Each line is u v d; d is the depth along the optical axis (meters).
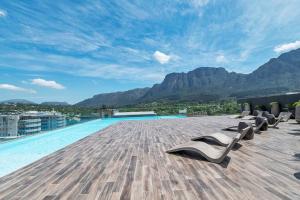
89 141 7.43
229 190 3.01
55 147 8.20
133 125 12.85
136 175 3.71
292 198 2.75
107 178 3.60
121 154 5.30
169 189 3.09
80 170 4.09
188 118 17.69
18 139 8.95
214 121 13.39
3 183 3.52
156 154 5.16
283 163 4.26
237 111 19.41
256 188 3.07
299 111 10.45
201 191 3.00
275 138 6.91
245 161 4.41
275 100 14.48
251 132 6.56
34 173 4.00
